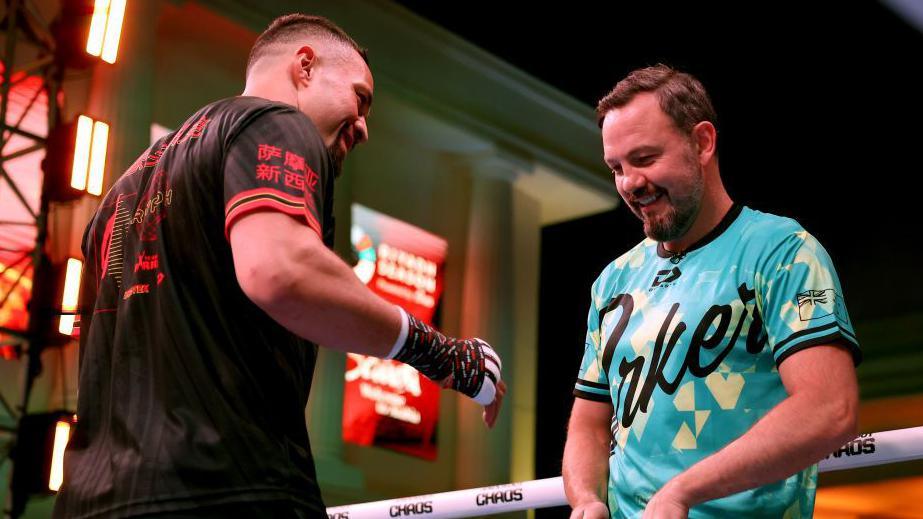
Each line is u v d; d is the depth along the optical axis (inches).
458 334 459.2
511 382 456.4
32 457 261.3
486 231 462.9
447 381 64.7
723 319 74.5
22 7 296.2
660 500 66.5
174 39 374.0
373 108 423.8
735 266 75.7
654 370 76.2
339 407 382.9
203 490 57.2
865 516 374.3
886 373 426.0
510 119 459.5
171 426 58.7
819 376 68.9
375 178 439.2
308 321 58.1
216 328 60.8
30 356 276.7
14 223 281.3
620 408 78.2
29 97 322.3
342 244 402.9
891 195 431.5
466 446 440.8
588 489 78.3
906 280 426.9
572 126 475.8
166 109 367.6
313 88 70.6
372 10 389.1
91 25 290.0
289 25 73.0
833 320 70.6
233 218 58.9
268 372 61.2
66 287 277.1
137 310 62.9
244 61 394.6
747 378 73.3
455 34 421.4
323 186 63.3
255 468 58.4
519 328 476.7
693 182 77.0
